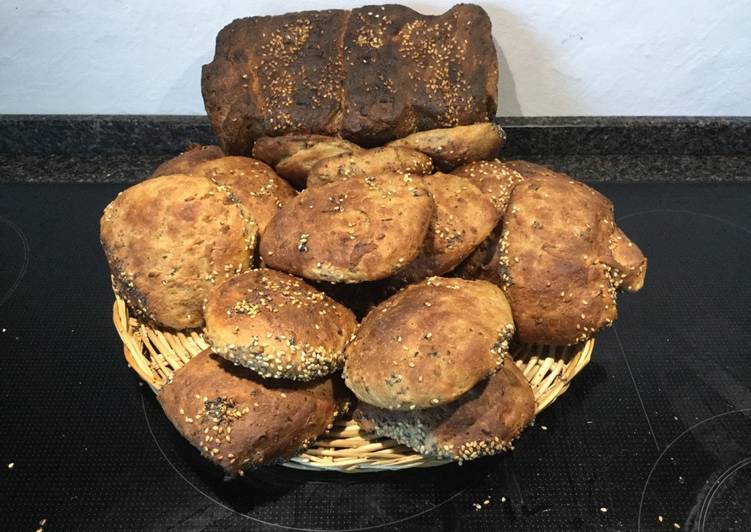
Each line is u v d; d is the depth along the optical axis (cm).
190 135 59
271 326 35
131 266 41
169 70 55
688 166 60
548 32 51
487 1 49
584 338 40
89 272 52
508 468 40
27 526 37
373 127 45
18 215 56
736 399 44
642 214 56
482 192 42
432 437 35
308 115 45
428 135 44
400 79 45
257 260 43
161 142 60
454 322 33
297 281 39
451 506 38
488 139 45
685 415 43
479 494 38
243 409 35
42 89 57
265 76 46
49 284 51
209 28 52
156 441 41
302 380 36
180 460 40
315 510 38
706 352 46
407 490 39
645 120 58
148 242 40
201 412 35
